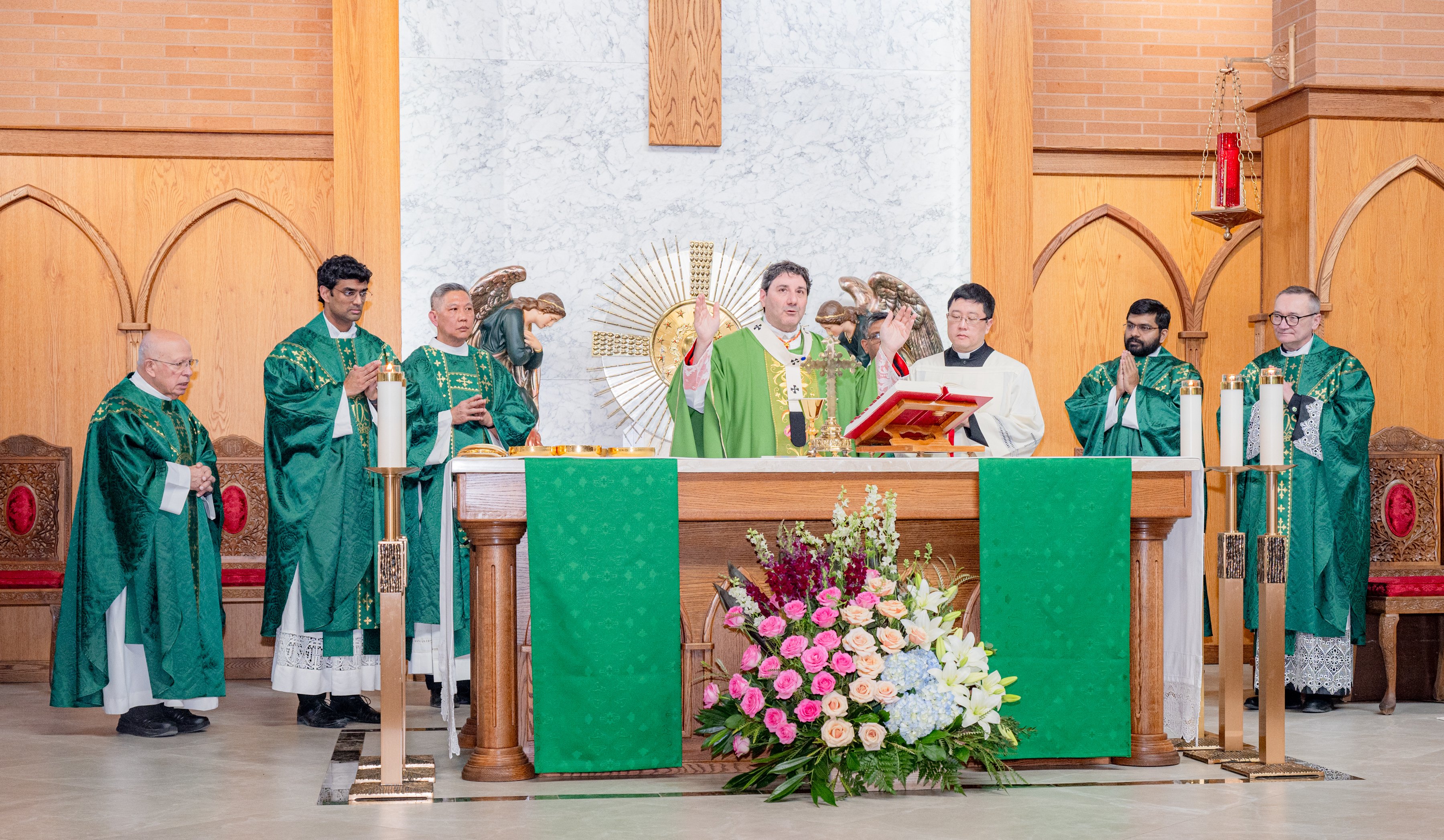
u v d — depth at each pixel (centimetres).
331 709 491
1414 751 436
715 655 381
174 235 675
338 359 497
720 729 359
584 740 352
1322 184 610
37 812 333
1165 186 757
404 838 299
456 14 611
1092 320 752
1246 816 324
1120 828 309
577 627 351
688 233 630
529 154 620
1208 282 754
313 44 691
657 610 356
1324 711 543
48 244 671
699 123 624
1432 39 625
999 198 643
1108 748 374
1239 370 758
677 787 356
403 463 352
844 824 311
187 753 426
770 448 448
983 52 645
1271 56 658
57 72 674
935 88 650
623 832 303
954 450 391
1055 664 370
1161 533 387
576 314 621
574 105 624
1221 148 619
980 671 352
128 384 479
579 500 351
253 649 661
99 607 462
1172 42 758
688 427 456
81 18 676
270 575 487
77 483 670
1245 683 600
